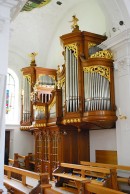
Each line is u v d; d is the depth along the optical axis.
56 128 9.66
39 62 13.60
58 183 8.44
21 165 12.29
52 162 9.95
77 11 11.30
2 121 3.93
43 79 12.53
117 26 7.87
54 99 9.59
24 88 12.87
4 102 4.01
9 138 13.47
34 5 11.26
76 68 8.52
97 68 8.01
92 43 8.70
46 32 13.00
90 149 9.49
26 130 12.80
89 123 8.12
